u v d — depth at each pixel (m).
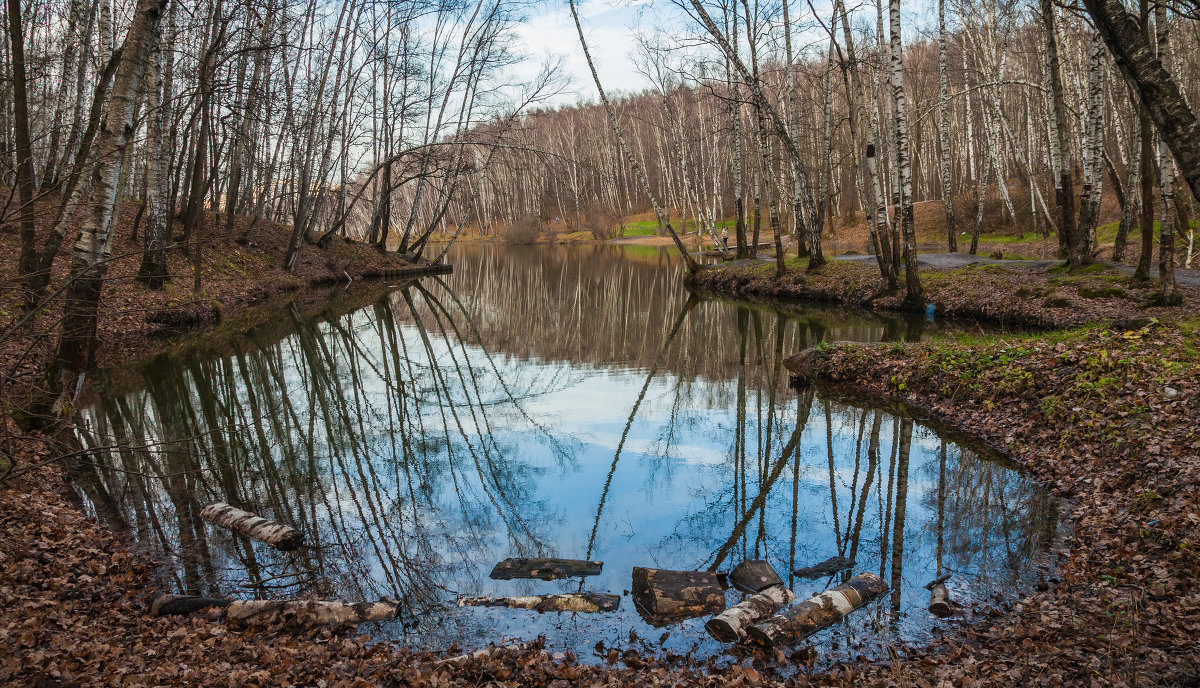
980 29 30.34
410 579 6.28
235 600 5.57
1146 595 4.82
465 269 45.62
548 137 72.44
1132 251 22.77
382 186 42.09
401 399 13.48
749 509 7.92
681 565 6.58
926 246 33.69
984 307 18.20
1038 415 9.29
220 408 12.33
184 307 19.39
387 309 25.97
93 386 13.30
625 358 17.31
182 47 21.84
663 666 4.77
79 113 18.20
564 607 5.67
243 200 34.94
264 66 27.48
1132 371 8.47
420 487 8.80
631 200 83.94
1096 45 17.33
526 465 9.64
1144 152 15.56
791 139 27.80
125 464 9.13
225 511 7.46
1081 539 6.27
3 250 15.95
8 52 20.98
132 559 6.41
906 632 5.13
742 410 12.26
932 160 49.00
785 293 26.16
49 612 4.98
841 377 13.74
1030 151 30.84
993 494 7.82
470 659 4.68
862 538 6.99
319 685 4.25
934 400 11.45
